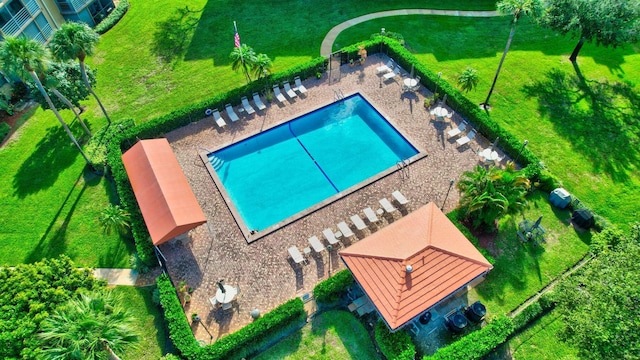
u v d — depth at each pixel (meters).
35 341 18.00
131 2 45.69
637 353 16.88
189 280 25.00
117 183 28.53
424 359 20.48
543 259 25.33
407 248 22.58
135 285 25.14
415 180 29.55
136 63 38.97
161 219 25.02
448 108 34.19
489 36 40.81
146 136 32.25
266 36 41.34
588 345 18.28
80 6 42.28
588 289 19.22
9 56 24.19
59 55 27.86
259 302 24.02
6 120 34.50
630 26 32.66
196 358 20.95
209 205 28.58
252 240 26.53
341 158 31.78
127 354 22.38
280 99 34.75
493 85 33.00
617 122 32.97
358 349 22.02
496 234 26.45
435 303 21.23
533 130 32.66
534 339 22.23
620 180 29.36
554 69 37.34
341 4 44.69
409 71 36.88
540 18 34.78
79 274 21.05
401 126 33.09
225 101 33.97
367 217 27.19
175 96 36.00
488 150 29.72
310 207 28.14
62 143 32.81
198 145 32.19
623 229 26.83
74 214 28.62
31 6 37.31
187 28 42.34
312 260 25.72
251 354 22.03
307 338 22.48
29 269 20.28
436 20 42.59
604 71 37.03
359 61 37.97
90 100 35.75
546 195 28.48
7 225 28.09
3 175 30.88
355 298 23.80
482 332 21.56
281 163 31.55
